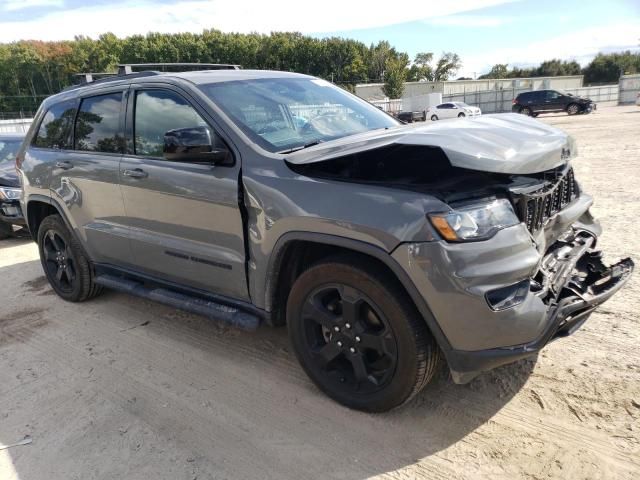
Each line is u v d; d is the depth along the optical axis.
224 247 3.12
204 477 2.42
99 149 3.97
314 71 97.94
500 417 2.70
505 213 2.41
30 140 4.80
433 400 2.88
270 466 2.47
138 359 3.57
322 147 2.82
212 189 3.06
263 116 3.25
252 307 3.10
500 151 2.35
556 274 2.77
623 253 4.77
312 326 2.90
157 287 3.81
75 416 2.95
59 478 2.47
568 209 3.04
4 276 5.77
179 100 3.35
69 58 99.81
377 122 3.79
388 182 2.49
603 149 12.33
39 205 4.81
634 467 2.30
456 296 2.27
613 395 2.79
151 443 2.68
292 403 2.95
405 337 2.47
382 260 2.40
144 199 3.53
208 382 3.22
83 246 4.31
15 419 2.96
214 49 97.94
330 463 2.47
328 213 2.54
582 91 46.62
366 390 2.73
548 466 2.35
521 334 2.32
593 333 3.45
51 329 4.18
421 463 2.43
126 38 101.62
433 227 2.28
